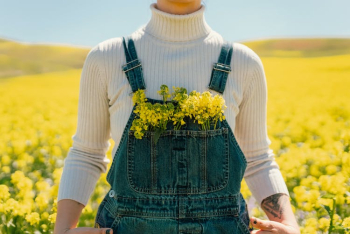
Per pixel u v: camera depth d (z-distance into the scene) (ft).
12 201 14.88
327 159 22.07
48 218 14.25
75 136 8.19
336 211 17.24
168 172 7.21
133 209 7.20
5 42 193.16
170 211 7.14
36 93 83.10
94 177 8.07
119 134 7.54
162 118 7.17
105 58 7.68
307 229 13.73
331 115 47.03
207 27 7.98
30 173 24.21
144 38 7.82
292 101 58.23
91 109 7.91
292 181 21.97
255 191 8.18
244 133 8.21
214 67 7.66
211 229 7.13
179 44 7.74
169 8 7.79
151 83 7.62
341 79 88.63
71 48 184.03
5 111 54.44
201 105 7.17
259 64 7.90
